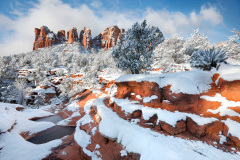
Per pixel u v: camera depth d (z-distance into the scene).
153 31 11.52
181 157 2.88
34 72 48.00
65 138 8.43
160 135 4.30
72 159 5.72
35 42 141.12
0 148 6.63
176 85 5.14
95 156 5.06
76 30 154.75
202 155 3.12
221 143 3.60
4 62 52.78
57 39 152.38
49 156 6.17
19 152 6.53
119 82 8.49
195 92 4.74
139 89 7.33
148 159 3.23
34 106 27.14
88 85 30.48
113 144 4.91
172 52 21.08
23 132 10.01
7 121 9.31
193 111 4.72
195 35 23.94
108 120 5.88
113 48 12.24
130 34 11.87
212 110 4.27
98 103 10.27
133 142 4.09
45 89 37.12
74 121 14.43
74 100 25.52
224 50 5.85
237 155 3.08
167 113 4.80
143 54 11.91
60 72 49.47
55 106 26.36
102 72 39.00
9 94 27.88
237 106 3.72
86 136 6.79
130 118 6.11
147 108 5.73
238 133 3.37
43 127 12.09
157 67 22.17
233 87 3.99
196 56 7.21
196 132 4.11
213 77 5.05
